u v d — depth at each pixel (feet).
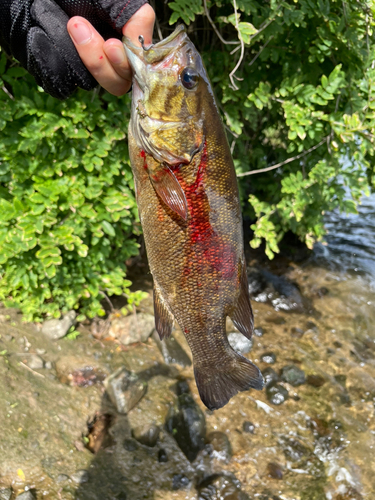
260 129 2.86
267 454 1.76
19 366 1.83
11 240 1.91
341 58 2.21
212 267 0.95
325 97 2.14
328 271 2.92
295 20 1.96
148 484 1.61
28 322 2.03
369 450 1.79
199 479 1.65
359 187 2.37
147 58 0.86
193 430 1.76
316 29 2.18
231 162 0.93
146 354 2.10
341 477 1.69
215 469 1.69
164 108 0.87
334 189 2.49
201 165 0.90
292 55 2.32
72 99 1.91
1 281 2.06
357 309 2.59
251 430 1.84
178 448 1.74
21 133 1.82
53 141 1.95
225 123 2.49
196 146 0.89
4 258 1.90
